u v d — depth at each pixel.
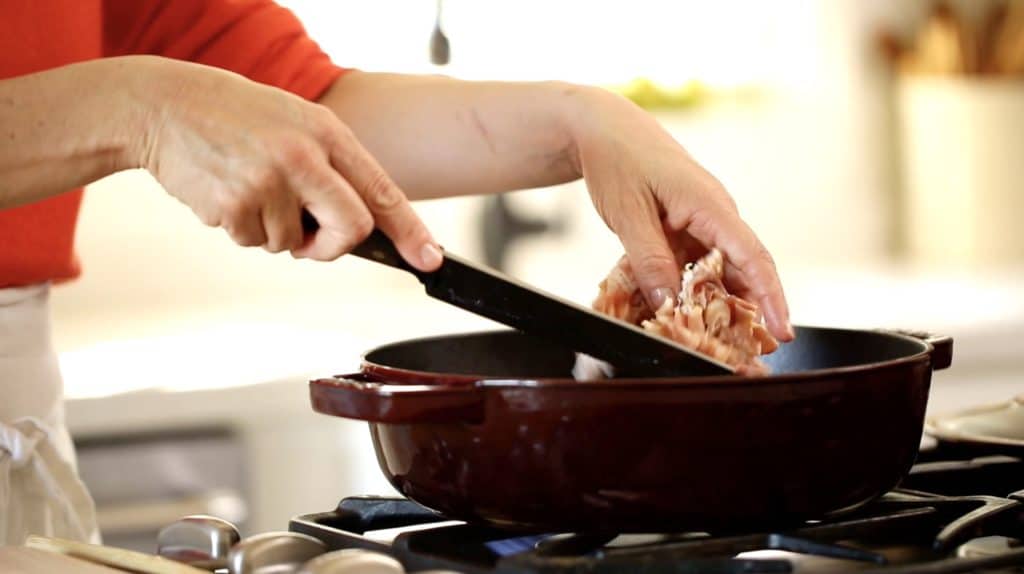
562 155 1.67
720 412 1.18
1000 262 3.82
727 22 3.79
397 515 1.34
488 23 3.57
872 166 3.95
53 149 1.37
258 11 1.84
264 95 1.33
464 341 1.47
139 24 1.83
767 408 1.19
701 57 3.77
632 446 1.19
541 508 1.21
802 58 3.87
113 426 2.43
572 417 1.19
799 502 1.21
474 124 1.72
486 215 3.46
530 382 1.20
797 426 1.20
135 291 3.35
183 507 2.51
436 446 1.24
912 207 3.93
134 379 2.51
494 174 1.73
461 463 1.23
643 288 1.46
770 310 1.44
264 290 3.48
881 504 1.30
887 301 3.26
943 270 3.79
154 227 3.36
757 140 3.84
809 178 3.90
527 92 1.68
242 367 2.59
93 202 3.29
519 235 3.45
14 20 1.65
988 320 3.01
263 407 2.54
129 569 1.24
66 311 3.29
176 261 3.39
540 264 3.63
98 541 1.65
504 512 1.23
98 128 1.36
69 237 1.70
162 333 3.00
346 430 2.62
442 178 1.75
